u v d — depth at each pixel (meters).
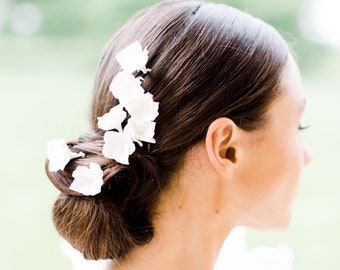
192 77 0.66
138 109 0.65
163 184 0.68
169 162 0.68
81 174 0.66
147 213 0.69
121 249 0.69
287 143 0.72
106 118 0.66
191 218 0.70
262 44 0.70
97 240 0.69
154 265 0.70
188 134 0.67
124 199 0.68
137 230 0.69
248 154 0.70
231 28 0.69
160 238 0.70
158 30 0.70
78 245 0.71
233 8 0.74
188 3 0.74
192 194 0.69
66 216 0.70
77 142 0.73
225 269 0.96
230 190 0.70
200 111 0.66
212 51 0.67
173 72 0.67
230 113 0.67
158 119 0.67
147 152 0.67
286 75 0.72
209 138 0.67
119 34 0.76
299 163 0.74
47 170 0.72
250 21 0.72
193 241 0.70
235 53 0.68
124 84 0.66
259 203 0.72
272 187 0.72
